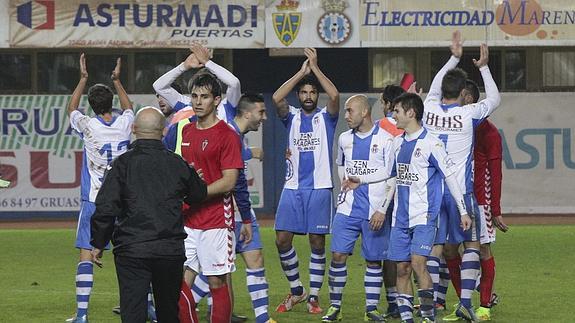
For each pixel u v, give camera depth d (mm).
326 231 34500
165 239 23203
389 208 31984
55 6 67188
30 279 42656
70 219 69625
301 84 34906
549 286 39906
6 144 68938
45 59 73688
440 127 31094
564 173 70312
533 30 68188
